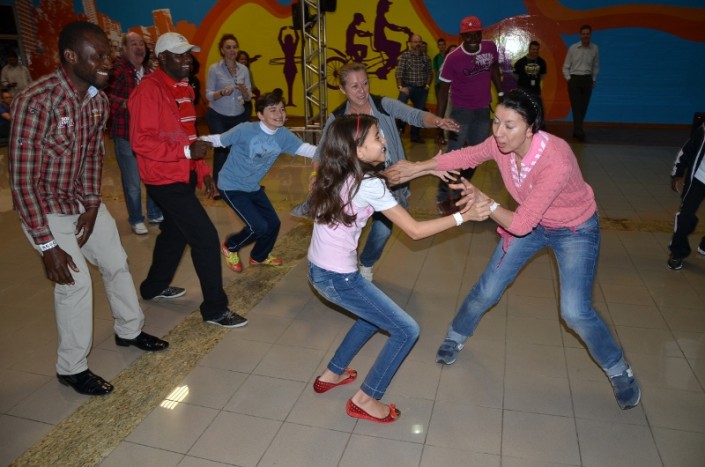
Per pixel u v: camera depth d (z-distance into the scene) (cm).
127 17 1311
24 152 240
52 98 246
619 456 236
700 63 1084
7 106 1063
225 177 389
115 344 334
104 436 255
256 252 431
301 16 868
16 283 431
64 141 255
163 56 323
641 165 784
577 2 1098
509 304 374
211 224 337
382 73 1214
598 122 1163
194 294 402
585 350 317
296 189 688
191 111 420
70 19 1332
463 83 561
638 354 310
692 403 268
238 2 1244
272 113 358
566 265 253
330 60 1234
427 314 364
